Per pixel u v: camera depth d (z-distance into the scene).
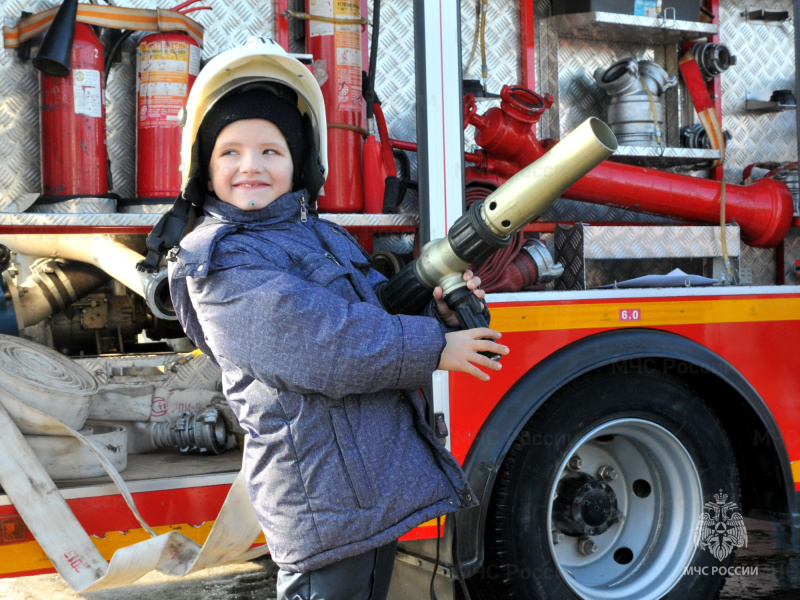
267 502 1.41
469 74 3.21
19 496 1.89
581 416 2.45
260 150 1.45
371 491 1.38
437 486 1.47
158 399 2.45
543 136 3.36
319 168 1.60
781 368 2.73
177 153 2.50
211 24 2.75
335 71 2.68
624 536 2.69
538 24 3.37
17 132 2.52
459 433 2.29
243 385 1.43
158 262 1.50
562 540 2.60
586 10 3.21
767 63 3.70
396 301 1.62
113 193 2.47
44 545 1.89
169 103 2.49
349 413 1.39
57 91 2.41
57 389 2.11
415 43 2.31
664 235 3.07
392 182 2.68
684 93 3.59
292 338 1.32
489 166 3.02
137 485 2.04
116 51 2.59
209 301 1.38
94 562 1.92
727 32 3.63
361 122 2.73
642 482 2.72
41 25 2.49
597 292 2.47
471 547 2.26
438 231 2.28
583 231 2.92
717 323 2.63
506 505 2.37
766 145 3.68
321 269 1.45
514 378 2.36
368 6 3.00
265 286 1.33
